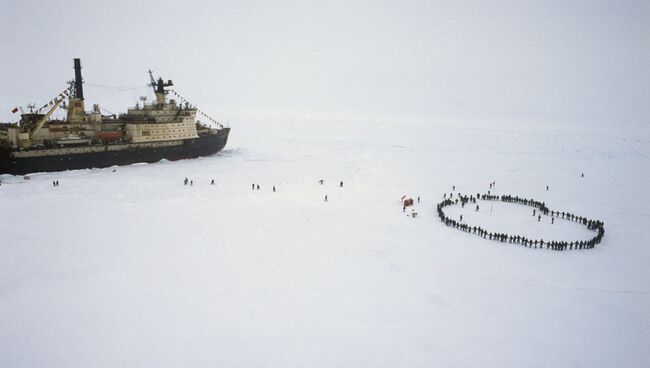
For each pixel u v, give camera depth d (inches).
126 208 1964.8
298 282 1278.3
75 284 1221.1
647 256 1588.3
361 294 1217.4
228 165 3260.3
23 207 1924.2
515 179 3105.3
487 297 1227.9
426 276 1352.1
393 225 1857.8
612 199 2518.5
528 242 1711.4
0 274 1266.0
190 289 1213.7
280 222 1846.7
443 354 963.3
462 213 2105.1
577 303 1210.6
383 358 943.0
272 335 1011.3
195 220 1833.2
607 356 979.3
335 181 2778.1
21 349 933.8
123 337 986.7
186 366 896.9
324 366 911.0
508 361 947.3
